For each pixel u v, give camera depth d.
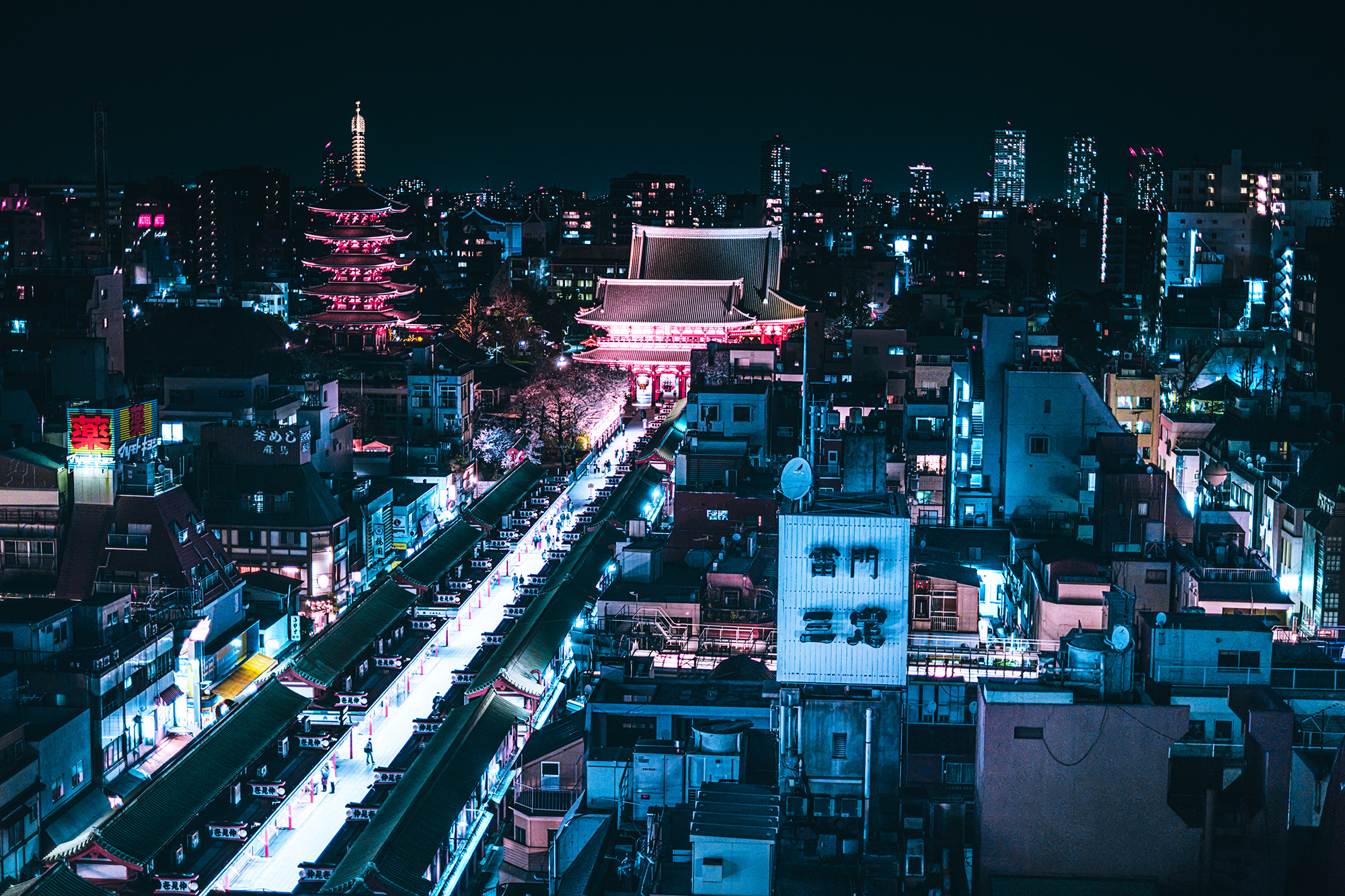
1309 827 71.88
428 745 121.12
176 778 114.44
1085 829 63.09
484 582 184.00
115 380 189.12
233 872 108.75
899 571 72.38
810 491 74.69
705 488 152.12
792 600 73.12
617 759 86.69
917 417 174.25
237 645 150.50
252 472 172.00
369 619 157.88
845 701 72.19
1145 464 126.44
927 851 65.81
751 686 97.38
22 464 147.00
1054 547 108.19
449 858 104.88
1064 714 62.88
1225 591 103.75
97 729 122.81
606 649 112.50
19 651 124.19
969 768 73.50
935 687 78.31
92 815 119.00
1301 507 141.88
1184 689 82.75
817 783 72.75
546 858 93.88
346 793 124.56
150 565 147.12
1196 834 62.72
